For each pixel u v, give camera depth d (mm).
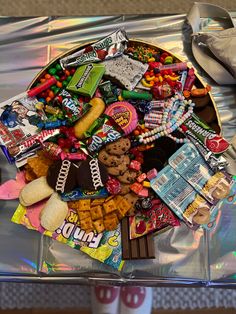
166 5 1012
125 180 629
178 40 733
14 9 1014
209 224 640
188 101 667
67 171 626
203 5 727
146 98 662
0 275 638
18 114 662
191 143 654
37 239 647
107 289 953
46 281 640
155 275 633
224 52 681
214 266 635
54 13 1011
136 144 651
